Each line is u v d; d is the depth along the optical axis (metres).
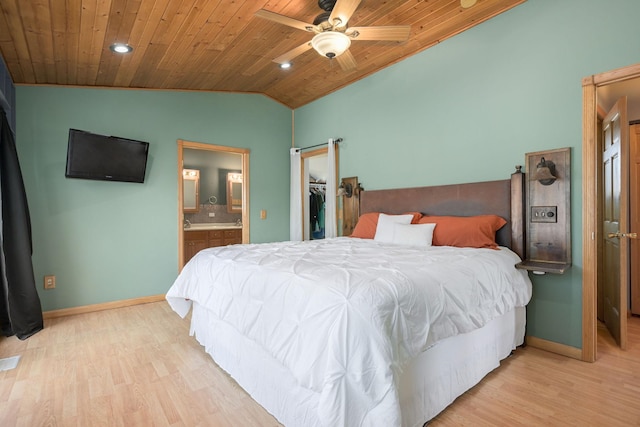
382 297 1.43
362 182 4.18
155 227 4.11
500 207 2.88
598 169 3.29
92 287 3.72
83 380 2.19
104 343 2.80
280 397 1.70
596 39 2.38
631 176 3.48
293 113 5.36
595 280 2.44
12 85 3.21
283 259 2.12
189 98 4.37
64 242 3.56
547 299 2.64
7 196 2.92
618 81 2.32
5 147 2.92
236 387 2.10
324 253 2.40
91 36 2.65
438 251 2.48
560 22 2.55
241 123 4.82
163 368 2.36
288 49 3.33
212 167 6.20
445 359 1.79
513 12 2.80
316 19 2.44
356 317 1.34
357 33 2.33
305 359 1.41
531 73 2.71
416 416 1.59
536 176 2.58
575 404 1.89
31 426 1.72
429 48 3.42
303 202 5.25
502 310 2.16
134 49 2.97
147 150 3.98
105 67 3.26
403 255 2.29
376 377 1.29
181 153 4.30
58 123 3.53
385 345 1.33
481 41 3.01
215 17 2.64
